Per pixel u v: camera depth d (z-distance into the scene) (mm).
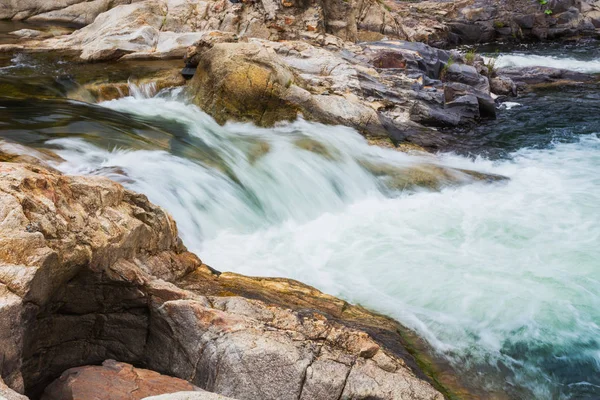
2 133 9156
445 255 8055
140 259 6164
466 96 13891
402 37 18625
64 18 20016
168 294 5590
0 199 4832
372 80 13836
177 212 8148
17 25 19000
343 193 10117
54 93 12023
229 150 10320
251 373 5055
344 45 16016
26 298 4516
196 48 13164
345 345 5477
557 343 6359
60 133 9508
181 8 16484
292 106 11852
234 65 11773
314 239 8539
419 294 7125
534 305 6945
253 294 6391
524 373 5965
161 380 5117
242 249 8062
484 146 12492
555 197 10016
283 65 12258
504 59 21312
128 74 13312
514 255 8086
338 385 5023
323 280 7391
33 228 4801
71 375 5082
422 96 13656
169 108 12016
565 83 17797
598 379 5941
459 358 6105
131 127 10406
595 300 7066
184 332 5422
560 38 25922
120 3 20250
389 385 5086
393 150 11781
